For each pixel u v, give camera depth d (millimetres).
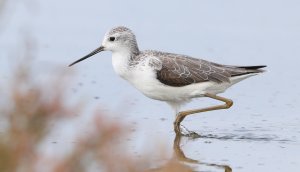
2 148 9117
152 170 12328
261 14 23922
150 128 15086
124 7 24047
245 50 21094
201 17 23469
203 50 20922
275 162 13133
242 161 13203
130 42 15227
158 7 24109
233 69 15266
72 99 16703
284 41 21906
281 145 14156
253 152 13734
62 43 21016
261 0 25016
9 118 9484
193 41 21578
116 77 18781
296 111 16562
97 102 16734
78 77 18688
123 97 17203
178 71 14953
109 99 17000
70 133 14125
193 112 15164
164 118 15836
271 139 14547
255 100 17516
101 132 9312
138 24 22656
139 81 15133
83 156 9328
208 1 24828
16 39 20812
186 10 23984
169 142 14328
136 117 15805
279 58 20594
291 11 24203
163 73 14898
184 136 14734
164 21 23062
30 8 22625
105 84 18172
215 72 15141
